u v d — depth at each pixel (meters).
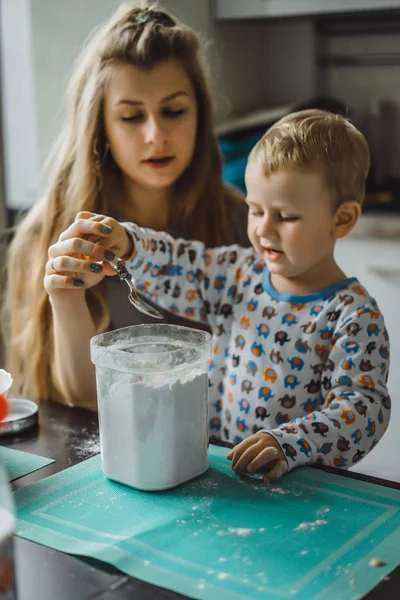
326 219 1.22
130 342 1.06
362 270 2.41
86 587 0.76
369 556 0.81
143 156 1.53
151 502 0.94
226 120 2.68
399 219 2.34
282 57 2.92
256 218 1.25
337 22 2.80
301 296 1.28
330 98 2.88
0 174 2.78
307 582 0.76
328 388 1.22
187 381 0.96
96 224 1.16
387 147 2.82
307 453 1.03
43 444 1.11
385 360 1.20
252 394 1.30
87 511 0.92
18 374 1.71
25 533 0.86
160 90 1.50
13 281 1.70
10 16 2.62
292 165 1.18
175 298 1.39
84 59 1.60
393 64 2.74
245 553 0.82
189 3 2.51
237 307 1.36
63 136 1.68
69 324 1.35
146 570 0.79
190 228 1.69
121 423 0.96
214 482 0.99
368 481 0.99
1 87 2.70
